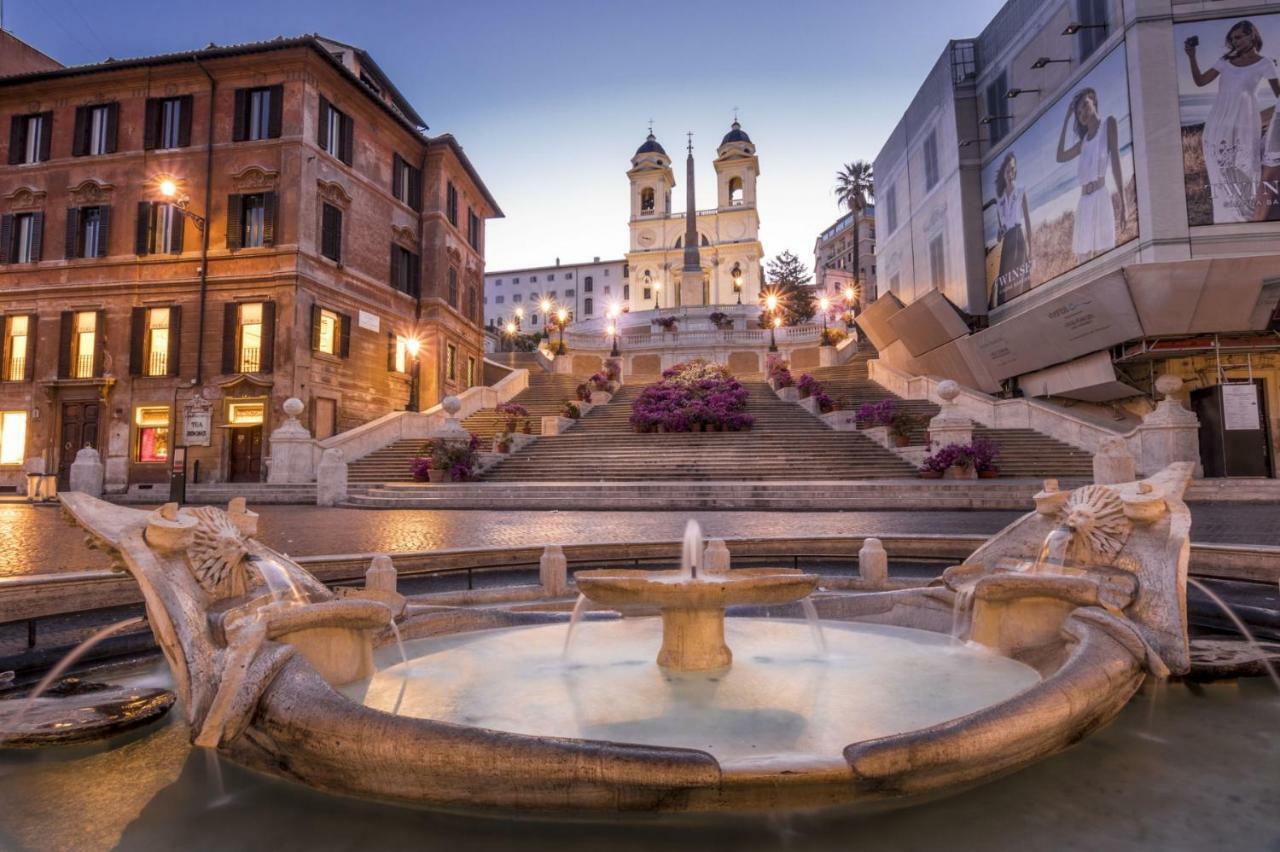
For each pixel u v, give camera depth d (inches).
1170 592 166.1
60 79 1157.1
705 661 171.6
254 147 1120.2
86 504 150.4
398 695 151.3
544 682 160.9
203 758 130.9
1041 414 924.6
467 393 1218.0
